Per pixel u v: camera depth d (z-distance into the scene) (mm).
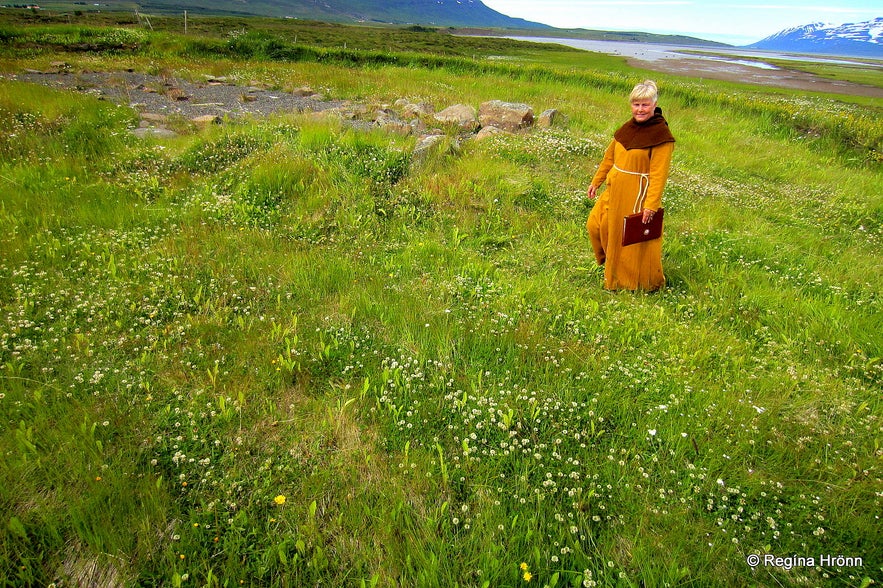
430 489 2828
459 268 5426
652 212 4715
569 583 2391
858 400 3662
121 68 16844
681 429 3268
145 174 7438
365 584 2314
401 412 3309
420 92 15570
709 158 11258
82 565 2355
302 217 6367
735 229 7160
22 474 2672
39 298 4301
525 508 2715
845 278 5840
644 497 2818
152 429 3107
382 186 7273
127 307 4348
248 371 3646
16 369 3473
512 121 11984
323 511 2676
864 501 2799
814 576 2451
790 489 2896
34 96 10406
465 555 2477
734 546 2543
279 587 2328
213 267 5078
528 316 4543
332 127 9273
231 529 2539
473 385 3561
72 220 5895
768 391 3697
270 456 2994
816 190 9531
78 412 3123
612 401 3506
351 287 4867
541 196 7555
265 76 17375
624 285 5195
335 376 3684
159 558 2404
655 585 2332
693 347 4219
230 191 7121
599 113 14367
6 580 2234
